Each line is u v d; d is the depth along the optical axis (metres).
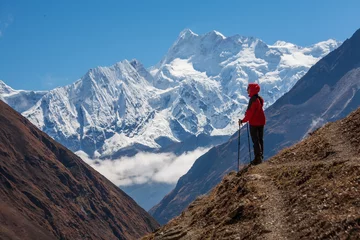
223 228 17.92
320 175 17.73
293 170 19.14
